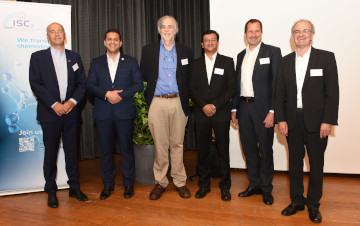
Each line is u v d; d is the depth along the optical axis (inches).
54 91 99.5
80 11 167.9
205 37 100.3
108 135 107.3
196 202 102.6
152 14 191.6
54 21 111.9
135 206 100.0
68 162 106.0
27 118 111.8
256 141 104.4
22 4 107.5
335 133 126.4
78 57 106.7
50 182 102.9
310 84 83.5
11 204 103.3
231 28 132.9
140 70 110.3
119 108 104.9
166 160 108.3
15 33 107.3
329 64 82.2
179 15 193.3
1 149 109.8
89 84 104.1
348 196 105.4
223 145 102.8
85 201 105.3
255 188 107.3
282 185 118.6
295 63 87.9
